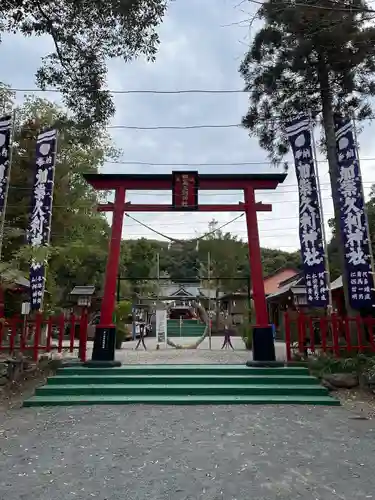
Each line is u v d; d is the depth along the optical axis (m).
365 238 9.28
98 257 26.56
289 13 8.68
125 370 8.84
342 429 5.89
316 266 9.54
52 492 3.80
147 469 4.36
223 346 16.06
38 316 9.52
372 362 8.55
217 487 3.90
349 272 9.29
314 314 11.01
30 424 6.19
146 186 10.80
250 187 10.71
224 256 30.73
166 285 39.94
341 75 10.51
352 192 9.52
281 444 5.19
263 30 9.95
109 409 7.12
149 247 39.94
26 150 15.36
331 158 10.71
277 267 45.84
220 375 8.75
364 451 4.92
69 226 16.94
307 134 10.12
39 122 15.33
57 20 8.26
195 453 4.85
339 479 4.08
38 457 4.75
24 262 12.13
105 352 9.41
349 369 8.73
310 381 8.51
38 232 9.71
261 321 9.77
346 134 9.80
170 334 26.81
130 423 6.21
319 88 10.88
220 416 6.62
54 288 15.22
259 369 8.88
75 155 16.44
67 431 5.80
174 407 7.28
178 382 8.45
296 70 10.45
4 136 10.05
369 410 7.10
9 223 15.10
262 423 6.21
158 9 7.93
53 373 9.02
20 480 4.08
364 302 9.09
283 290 21.03
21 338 9.48
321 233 9.62
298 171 10.09
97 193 17.66
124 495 3.74
